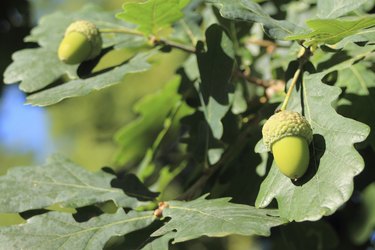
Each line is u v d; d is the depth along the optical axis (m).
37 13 0.90
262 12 0.53
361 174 0.63
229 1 0.53
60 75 0.57
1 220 1.32
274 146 0.49
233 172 0.58
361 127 0.49
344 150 0.49
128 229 0.52
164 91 0.65
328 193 0.48
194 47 0.60
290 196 0.49
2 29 0.87
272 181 0.50
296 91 0.52
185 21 0.62
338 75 0.58
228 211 0.49
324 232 0.62
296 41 0.52
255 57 0.66
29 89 0.57
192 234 0.48
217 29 0.56
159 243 0.51
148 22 0.57
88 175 0.55
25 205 0.53
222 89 0.56
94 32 0.57
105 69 0.57
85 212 0.53
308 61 0.53
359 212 0.67
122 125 1.65
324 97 0.51
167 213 0.51
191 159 0.64
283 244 0.67
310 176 0.49
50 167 0.56
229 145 0.58
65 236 0.52
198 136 0.57
